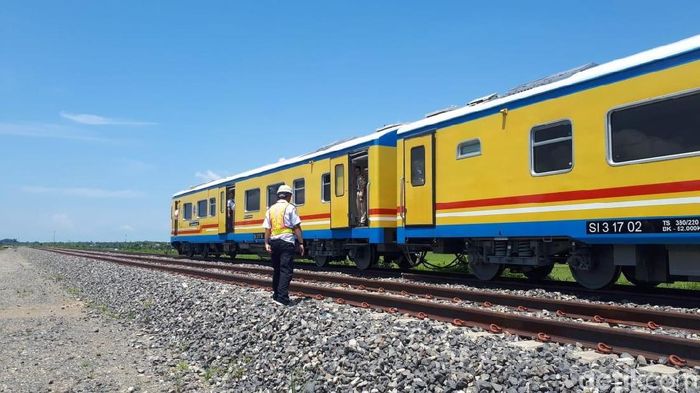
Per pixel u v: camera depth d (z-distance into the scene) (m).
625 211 8.23
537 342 6.27
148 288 12.91
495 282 11.33
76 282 17.72
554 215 9.29
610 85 8.46
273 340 6.97
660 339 5.37
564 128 9.22
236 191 22.52
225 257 29.95
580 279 9.98
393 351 5.64
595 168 8.65
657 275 8.76
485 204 10.62
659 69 7.81
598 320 7.39
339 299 9.79
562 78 9.67
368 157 14.44
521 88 10.60
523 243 10.51
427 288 10.33
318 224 16.53
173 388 6.07
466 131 11.14
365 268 15.98
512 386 4.57
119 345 8.29
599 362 5.12
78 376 6.60
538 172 9.62
